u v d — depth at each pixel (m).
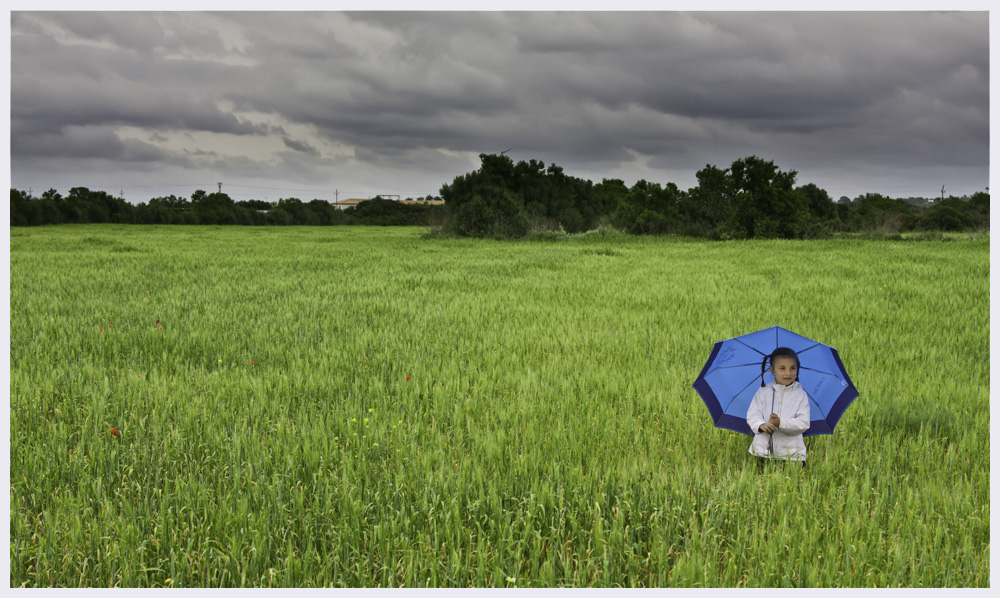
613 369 6.20
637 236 41.66
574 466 3.97
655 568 2.98
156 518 3.28
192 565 3.00
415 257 22.62
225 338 7.86
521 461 3.88
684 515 3.30
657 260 20.66
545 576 2.86
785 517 3.15
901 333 8.21
